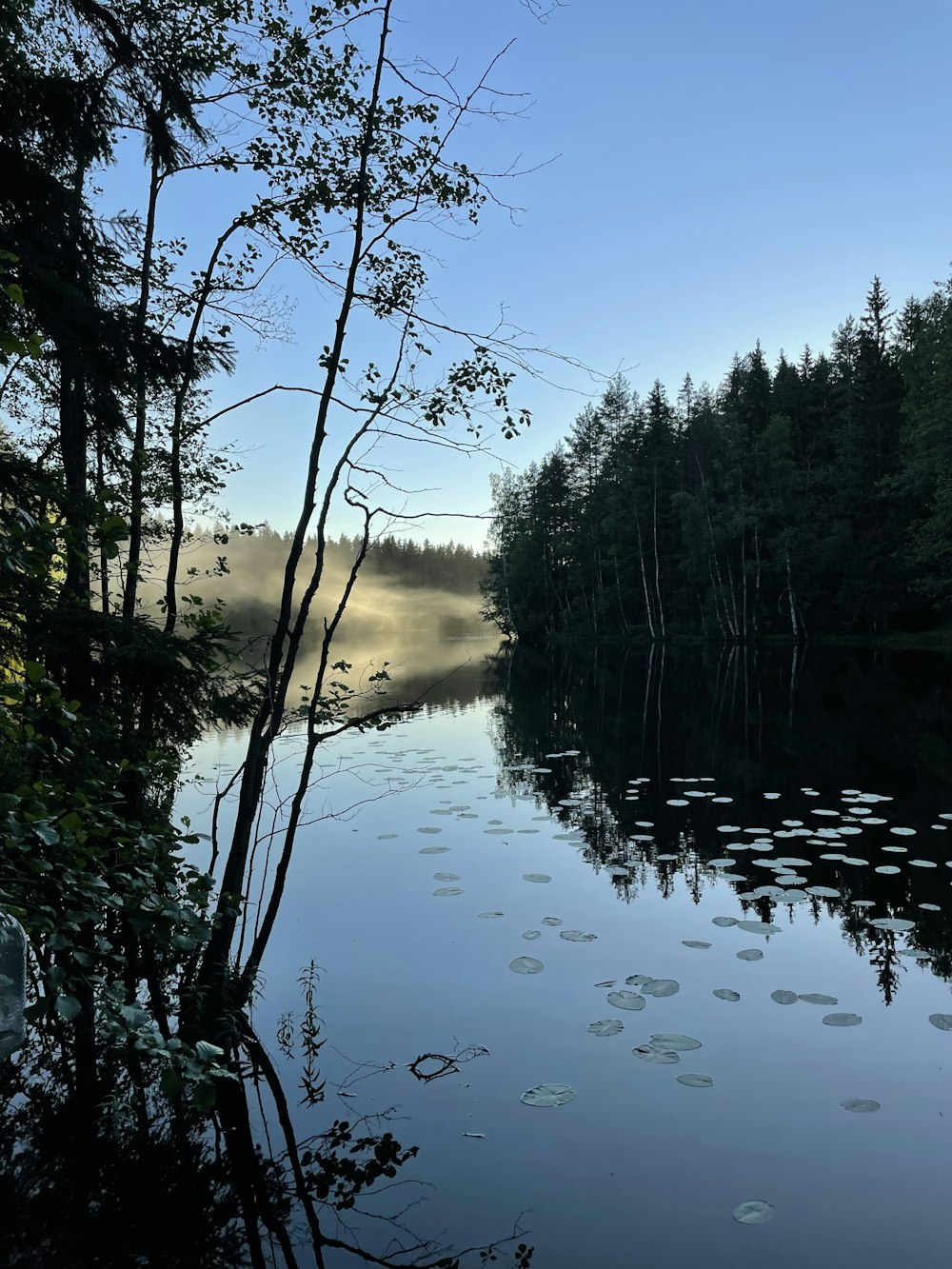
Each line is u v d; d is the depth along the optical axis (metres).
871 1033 3.94
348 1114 3.40
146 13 4.55
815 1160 3.01
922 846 7.01
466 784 10.14
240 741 13.69
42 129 4.72
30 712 2.32
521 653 36.72
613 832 7.74
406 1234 2.66
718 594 36.53
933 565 29.27
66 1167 3.06
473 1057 3.81
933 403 24.56
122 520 2.56
